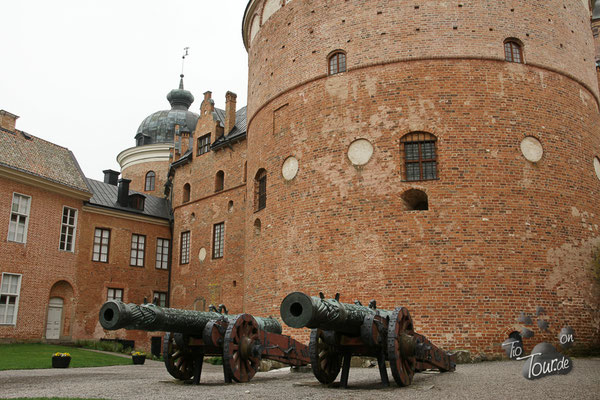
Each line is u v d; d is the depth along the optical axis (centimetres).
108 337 3228
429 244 1836
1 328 2678
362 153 1995
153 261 3562
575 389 988
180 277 3409
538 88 2023
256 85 2519
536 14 2103
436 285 1800
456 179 1877
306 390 1054
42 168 2997
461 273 1798
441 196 1866
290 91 2256
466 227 1834
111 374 1562
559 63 2097
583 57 2223
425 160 1934
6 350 2383
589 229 1980
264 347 1270
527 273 1820
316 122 2125
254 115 2506
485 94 1964
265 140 2352
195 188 3444
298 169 2136
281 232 2147
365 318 1069
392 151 1950
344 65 2141
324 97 2127
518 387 1037
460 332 1753
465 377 1225
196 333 1225
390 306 1823
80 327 3111
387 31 2070
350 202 1970
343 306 1034
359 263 1903
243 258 2934
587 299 1891
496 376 1240
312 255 2009
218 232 3186
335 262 1950
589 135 2125
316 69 2180
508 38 2047
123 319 1027
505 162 1905
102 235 3341
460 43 2008
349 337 1105
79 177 3225
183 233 3484
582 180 2020
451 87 1966
